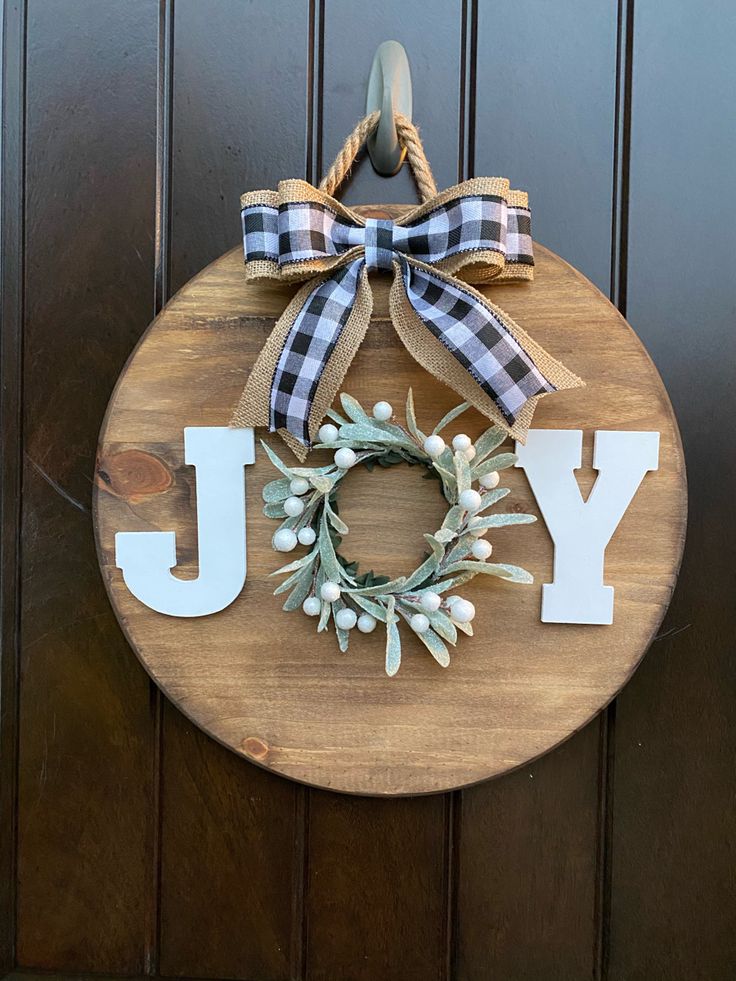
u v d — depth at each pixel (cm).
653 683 67
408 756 60
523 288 60
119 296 68
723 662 67
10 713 69
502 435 59
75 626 69
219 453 61
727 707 67
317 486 57
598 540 60
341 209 58
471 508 56
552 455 60
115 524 61
